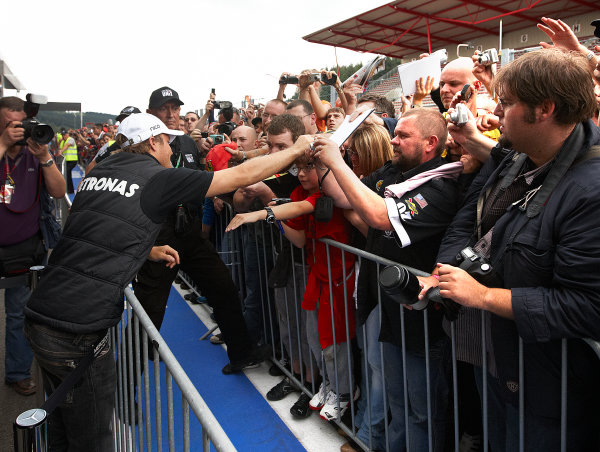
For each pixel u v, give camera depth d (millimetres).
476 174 1921
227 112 5707
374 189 2430
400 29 17234
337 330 2578
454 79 2662
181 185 1885
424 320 1831
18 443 1395
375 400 2373
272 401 3041
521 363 1415
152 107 4016
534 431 1438
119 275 1800
